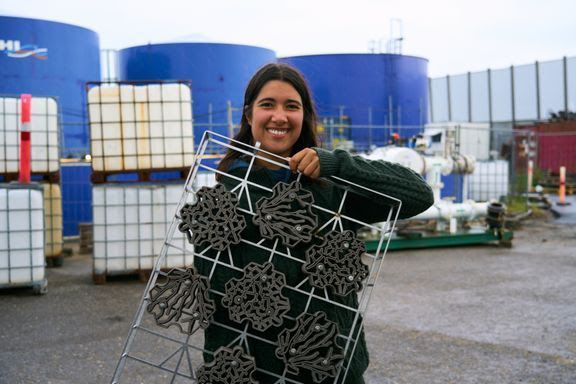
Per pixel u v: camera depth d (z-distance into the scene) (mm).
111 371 4430
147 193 7434
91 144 7488
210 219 1925
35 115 8430
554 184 21141
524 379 4258
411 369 4449
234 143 2172
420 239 9703
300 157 1957
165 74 16094
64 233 11234
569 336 5207
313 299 1959
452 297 6605
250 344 1962
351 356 1958
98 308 6227
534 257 9086
